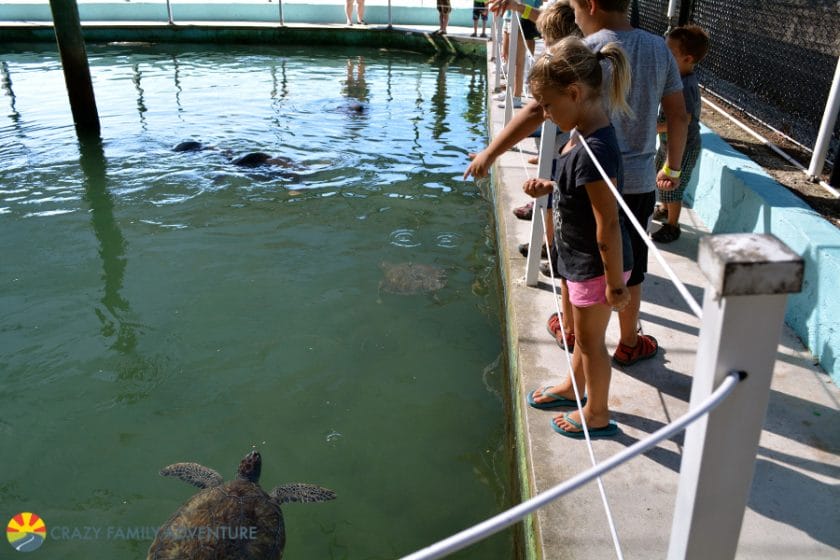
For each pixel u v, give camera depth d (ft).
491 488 10.41
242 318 14.85
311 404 12.23
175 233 18.98
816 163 13.78
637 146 9.82
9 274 16.66
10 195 21.48
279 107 32.94
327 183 22.99
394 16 54.54
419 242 18.75
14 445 11.18
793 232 11.13
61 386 12.63
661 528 7.58
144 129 28.73
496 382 13.01
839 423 9.07
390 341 14.20
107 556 9.10
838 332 9.70
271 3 54.08
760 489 8.02
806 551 7.19
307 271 16.96
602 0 9.68
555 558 7.21
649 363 10.55
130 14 52.75
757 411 3.86
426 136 28.86
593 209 7.64
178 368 13.17
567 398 9.58
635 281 9.66
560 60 7.51
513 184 18.93
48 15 50.60
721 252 3.58
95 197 21.43
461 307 15.62
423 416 12.00
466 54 47.47
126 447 11.16
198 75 39.81
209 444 11.20
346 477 10.54
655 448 8.80
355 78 40.42
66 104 32.53
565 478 8.28
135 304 15.37
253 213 20.42
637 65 9.54
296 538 9.43
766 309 3.63
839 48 14.33
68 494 10.20
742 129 17.90
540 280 13.50
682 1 22.04
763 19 17.81
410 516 9.83
